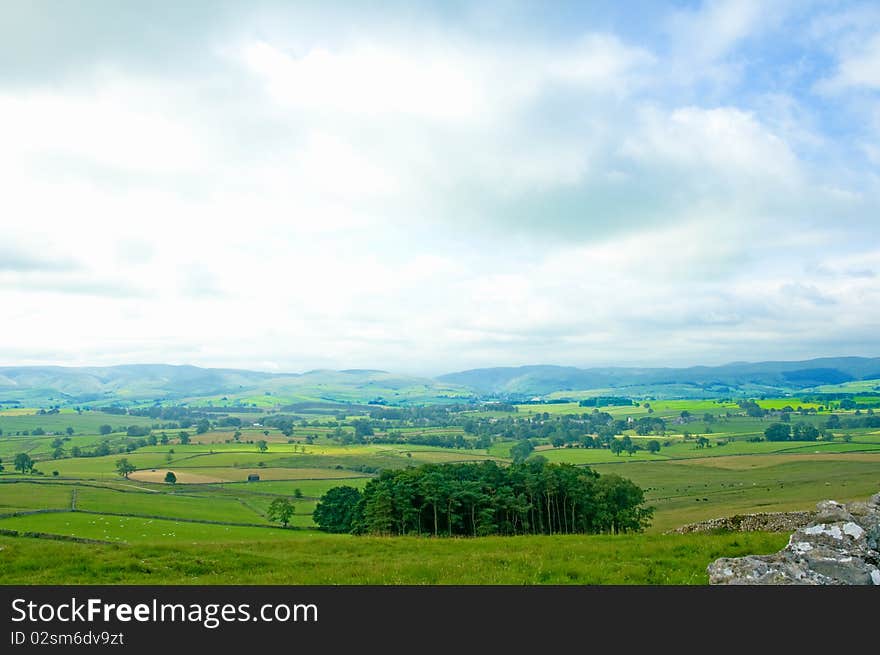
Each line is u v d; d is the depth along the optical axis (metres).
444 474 93.75
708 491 160.00
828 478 166.75
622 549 32.38
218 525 120.44
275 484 193.88
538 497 86.12
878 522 23.38
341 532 111.94
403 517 79.88
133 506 140.38
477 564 29.39
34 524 108.19
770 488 155.88
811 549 22.50
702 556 29.31
